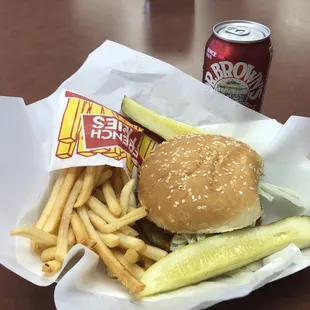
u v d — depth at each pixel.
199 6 0.61
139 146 0.37
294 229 0.29
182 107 0.39
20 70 0.47
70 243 0.29
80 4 0.62
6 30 0.55
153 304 0.26
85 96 0.38
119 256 0.29
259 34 0.36
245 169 0.31
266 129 0.37
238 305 0.27
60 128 0.33
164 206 0.31
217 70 0.37
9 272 0.29
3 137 0.32
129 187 0.31
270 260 0.28
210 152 0.32
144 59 0.39
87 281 0.27
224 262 0.28
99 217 0.31
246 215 0.30
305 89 0.44
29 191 0.31
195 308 0.24
